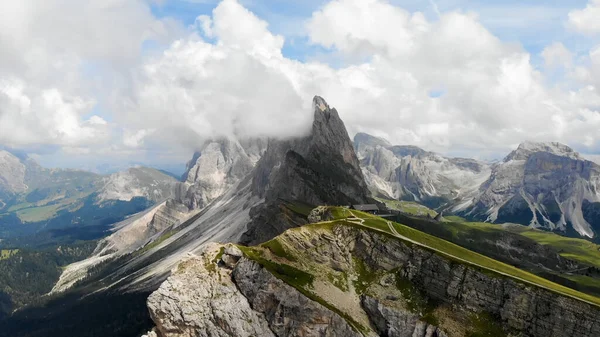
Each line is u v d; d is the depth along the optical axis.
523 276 171.38
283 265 180.00
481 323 154.88
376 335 159.38
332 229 194.00
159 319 171.62
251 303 172.50
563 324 148.25
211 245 198.12
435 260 172.50
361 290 173.12
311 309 162.50
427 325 157.25
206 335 166.25
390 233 191.62
